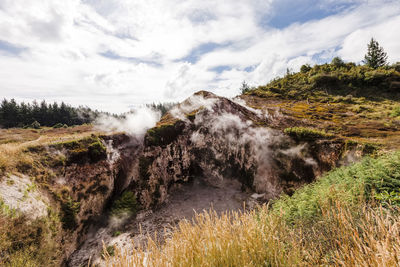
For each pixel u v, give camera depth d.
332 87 32.00
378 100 25.45
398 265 1.20
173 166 12.25
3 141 16.28
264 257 1.95
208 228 2.02
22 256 5.05
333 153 9.10
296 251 1.98
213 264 1.80
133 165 10.76
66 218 7.14
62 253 6.40
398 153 4.39
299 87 34.62
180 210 10.07
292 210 4.75
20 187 6.42
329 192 3.95
